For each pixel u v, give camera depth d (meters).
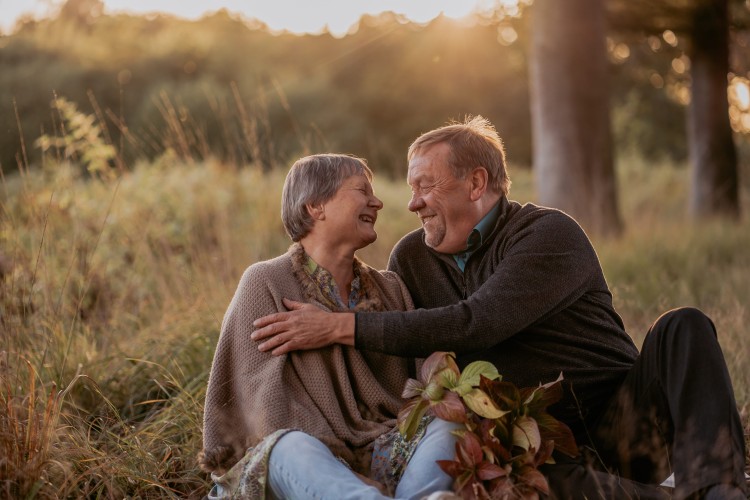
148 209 5.63
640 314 4.76
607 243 7.62
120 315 4.27
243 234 5.67
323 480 2.12
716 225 9.27
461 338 2.42
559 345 2.56
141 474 2.71
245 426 2.41
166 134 5.93
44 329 3.52
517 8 10.75
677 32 11.50
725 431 2.11
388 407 2.50
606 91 8.87
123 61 24.06
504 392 2.26
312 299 2.51
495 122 27.80
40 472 2.46
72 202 4.79
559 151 8.78
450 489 2.16
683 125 20.42
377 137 25.75
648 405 2.36
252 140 5.80
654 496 2.24
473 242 2.65
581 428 2.58
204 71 24.92
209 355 3.58
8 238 3.91
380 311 2.60
